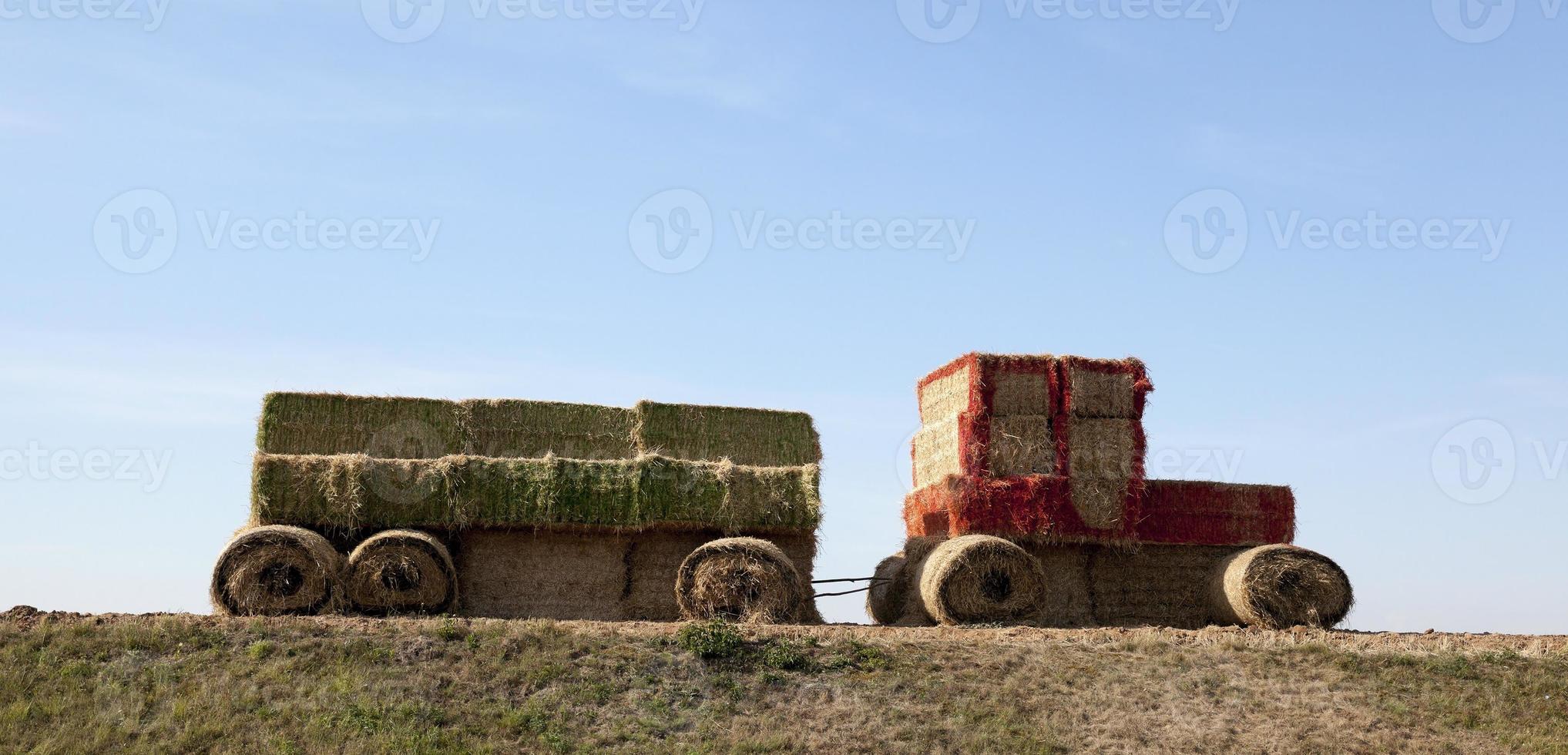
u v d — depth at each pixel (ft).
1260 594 84.48
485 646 70.44
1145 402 89.20
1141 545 88.99
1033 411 87.86
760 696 68.64
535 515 82.38
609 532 84.23
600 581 84.53
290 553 75.66
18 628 70.74
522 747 62.80
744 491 84.89
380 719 63.46
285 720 63.16
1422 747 66.03
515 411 88.89
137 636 69.46
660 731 65.10
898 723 66.49
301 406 85.81
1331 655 76.43
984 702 68.90
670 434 90.38
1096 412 88.48
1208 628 83.82
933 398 93.40
